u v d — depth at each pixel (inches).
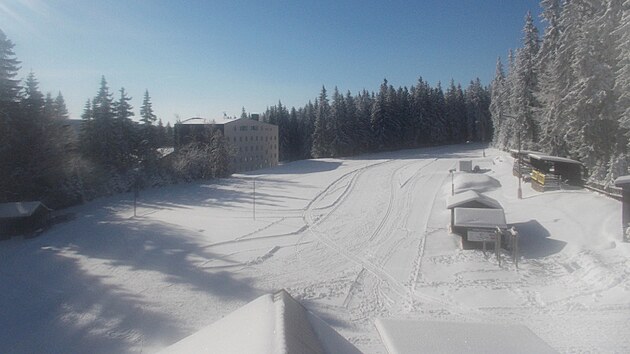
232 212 1546.5
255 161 3287.4
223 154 2522.1
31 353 601.0
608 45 1219.2
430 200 1581.0
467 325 281.6
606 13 1185.4
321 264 966.4
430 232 1169.4
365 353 518.0
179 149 2529.5
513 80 2374.5
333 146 3368.6
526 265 861.2
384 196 1718.8
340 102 3398.1
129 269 940.6
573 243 928.9
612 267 732.7
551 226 1066.1
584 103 1272.1
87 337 640.4
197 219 1439.5
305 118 4274.1
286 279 871.1
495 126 3435.0
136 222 1396.4
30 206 1298.0
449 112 4116.6
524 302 679.7
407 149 3745.1
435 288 788.6
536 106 1891.0
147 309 733.3
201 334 231.8
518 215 1213.1
